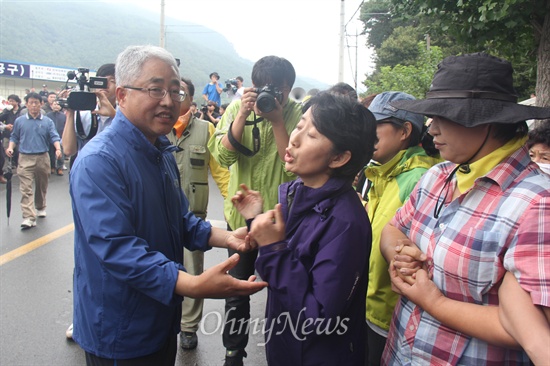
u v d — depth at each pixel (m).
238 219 2.72
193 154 3.12
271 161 2.64
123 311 1.53
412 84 13.65
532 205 1.13
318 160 1.43
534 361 1.01
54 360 2.93
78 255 1.57
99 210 1.42
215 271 1.35
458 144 1.30
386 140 1.98
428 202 1.50
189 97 3.06
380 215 1.95
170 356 1.75
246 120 2.57
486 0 3.27
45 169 6.43
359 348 1.50
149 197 1.57
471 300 1.26
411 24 26.00
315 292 1.33
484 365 1.25
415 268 1.40
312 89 3.00
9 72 28.95
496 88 1.27
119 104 1.61
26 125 6.21
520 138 1.30
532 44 4.11
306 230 1.46
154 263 1.40
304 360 1.41
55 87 31.61
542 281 1.05
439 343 1.33
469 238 1.25
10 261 4.76
